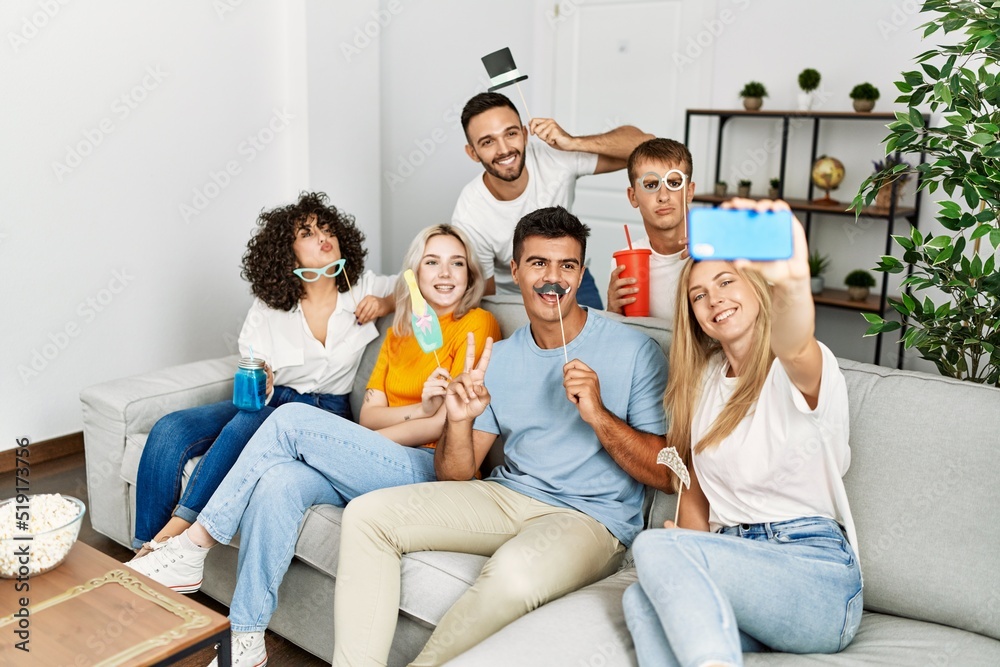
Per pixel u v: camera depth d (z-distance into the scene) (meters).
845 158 4.00
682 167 2.31
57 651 1.42
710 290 1.61
